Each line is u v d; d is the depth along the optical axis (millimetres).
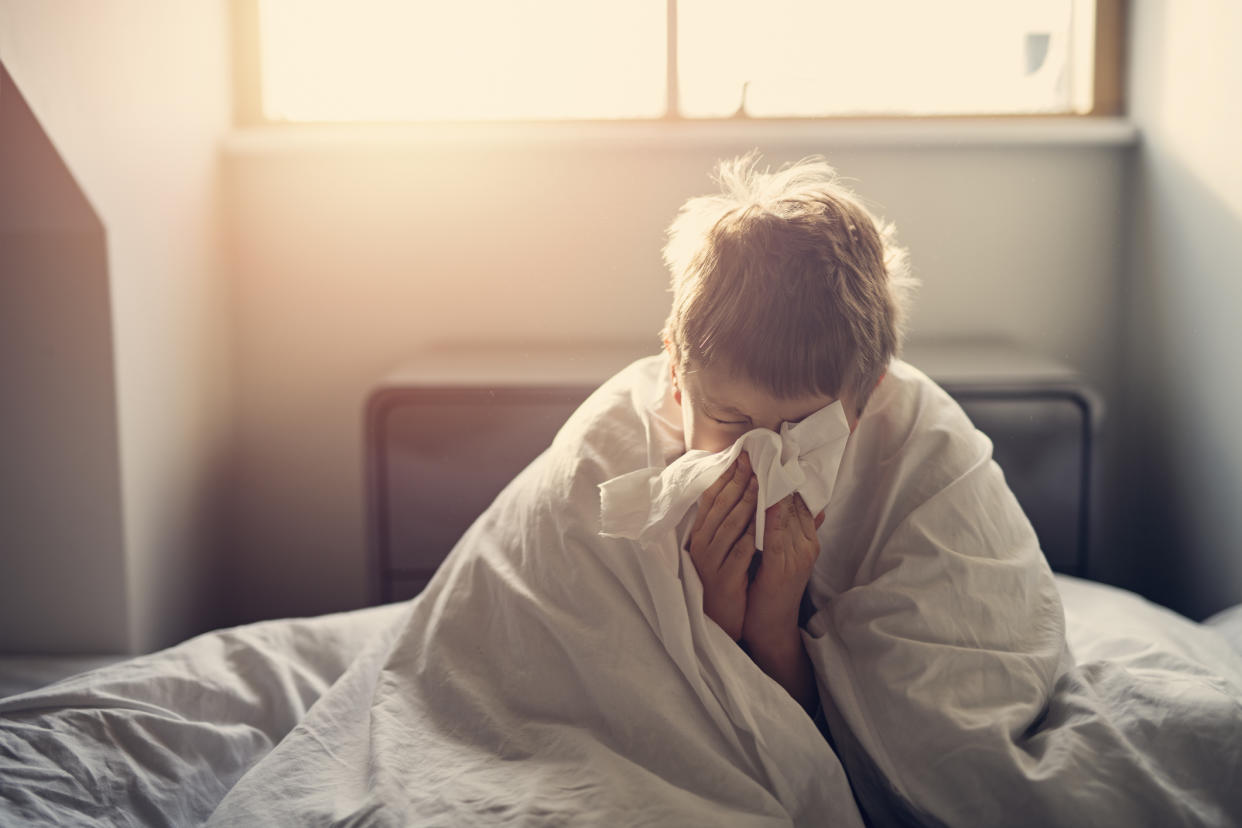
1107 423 2062
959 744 841
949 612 923
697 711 890
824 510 1004
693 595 910
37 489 1591
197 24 1888
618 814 802
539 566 968
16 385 1572
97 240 1545
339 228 2033
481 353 1993
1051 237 2029
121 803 913
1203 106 1753
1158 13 1897
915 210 2020
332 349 2061
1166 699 893
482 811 813
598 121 2031
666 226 2021
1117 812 793
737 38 2037
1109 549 2080
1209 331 1747
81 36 1480
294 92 2072
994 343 2041
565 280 2041
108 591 1611
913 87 2053
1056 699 918
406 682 985
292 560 2104
